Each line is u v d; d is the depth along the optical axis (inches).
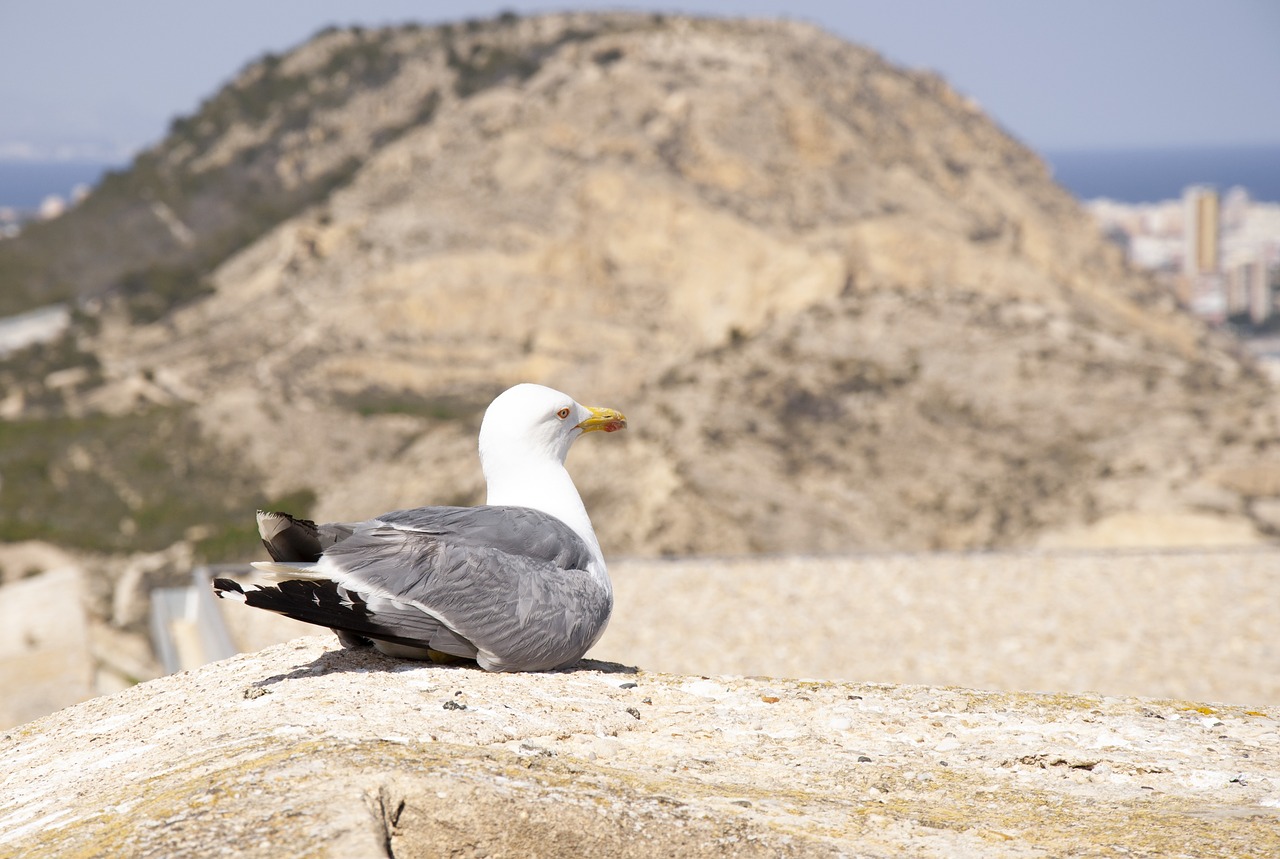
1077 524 1047.0
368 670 149.7
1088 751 144.3
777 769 134.0
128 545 1378.0
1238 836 113.0
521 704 140.4
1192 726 154.8
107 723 145.9
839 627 537.0
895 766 136.9
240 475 1605.6
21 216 6195.9
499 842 99.7
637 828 103.0
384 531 141.4
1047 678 479.2
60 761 134.1
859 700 160.9
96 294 2623.0
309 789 100.0
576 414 166.9
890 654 506.3
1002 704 161.8
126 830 98.8
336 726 124.5
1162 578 594.6
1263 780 135.2
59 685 545.0
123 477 1572.3
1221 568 606.9
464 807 100.4
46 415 1884.8
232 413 1729.8
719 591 584.4
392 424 1755.7
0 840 108.9
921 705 159.9
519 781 106.7
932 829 113.8
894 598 572.7
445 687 141.6
